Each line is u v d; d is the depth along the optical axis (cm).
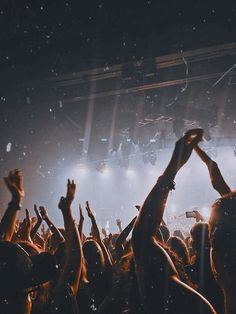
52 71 1267
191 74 1253
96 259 311
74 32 1168
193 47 1122
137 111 1454
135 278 201
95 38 1171
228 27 1076
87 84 1367
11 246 222
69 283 261
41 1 1076
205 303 178
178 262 215
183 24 1101
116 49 1179
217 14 1063
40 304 257
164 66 1238
